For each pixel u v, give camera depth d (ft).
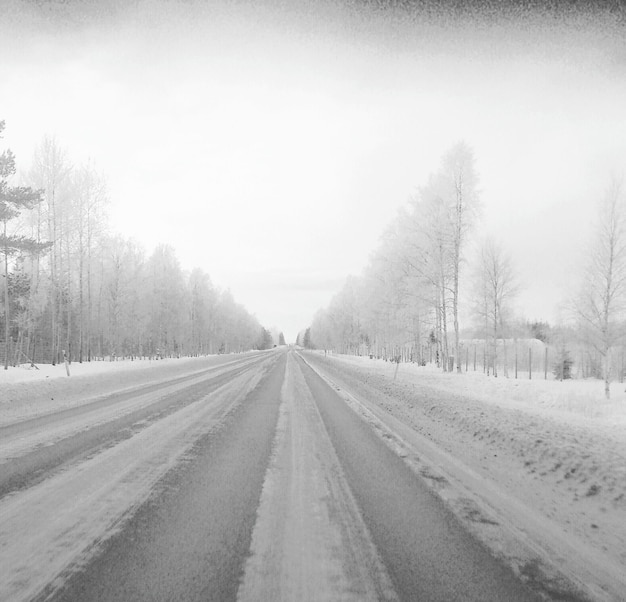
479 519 13.00
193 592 8.77
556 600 8.82
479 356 166.30
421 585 9.21
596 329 54.85
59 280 94.43
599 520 13.08
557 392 49.34
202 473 17.52
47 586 8.95
